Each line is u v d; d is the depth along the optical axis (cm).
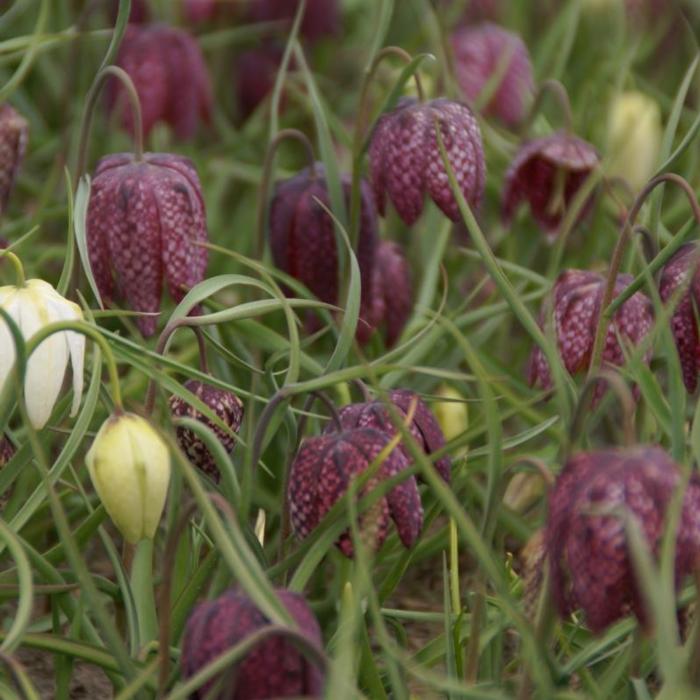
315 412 104
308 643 83
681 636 91
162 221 98
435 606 104
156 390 97
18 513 92
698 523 84
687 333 93
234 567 84
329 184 103
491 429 88
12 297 92
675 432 90
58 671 93
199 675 82
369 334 104
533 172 106
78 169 100
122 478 88
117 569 93
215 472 95
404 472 88
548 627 88
